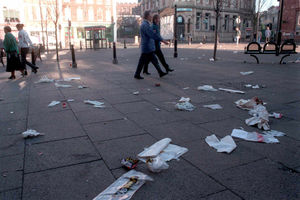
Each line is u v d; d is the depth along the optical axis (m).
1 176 2.59
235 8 51.94
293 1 30.12
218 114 4.41
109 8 48.16
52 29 43.00
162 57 8.44
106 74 9.25
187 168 2.67
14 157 2.99
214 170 2.62
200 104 5.06
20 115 4.57
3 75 9.81
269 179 2.45
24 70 9.50
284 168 2.65
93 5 46.94
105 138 3.48
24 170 2.70
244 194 2.22
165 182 2.42
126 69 10.55
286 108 4.71
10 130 3.85
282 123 3.95
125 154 3.01
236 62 11.77
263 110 3.89
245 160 2.82
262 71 8.99
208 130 3.70
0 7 38.41
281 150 3.05
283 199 2.15
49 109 4.89
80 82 7.71
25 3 40.38
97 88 6.77
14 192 2.32
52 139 3.49
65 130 3.80
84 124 4.04
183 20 46.28
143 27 7.50
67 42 45.03
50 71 10.50
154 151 2.93
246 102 4.68
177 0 45.19
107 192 2.26
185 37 46.62
